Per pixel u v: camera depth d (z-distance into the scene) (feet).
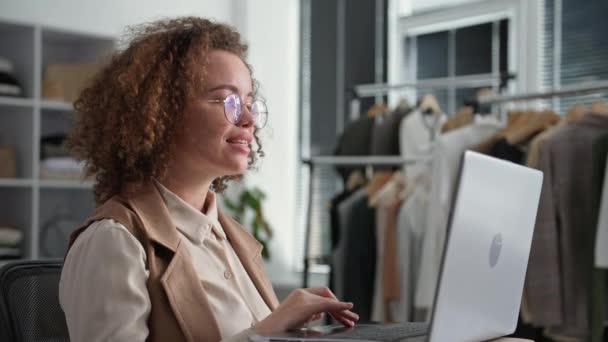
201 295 4.15
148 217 4.26
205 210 4.83
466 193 3.56
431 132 13.47
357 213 12.91
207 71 4.51
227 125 4.47
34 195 12.64
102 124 4.52
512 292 4.36
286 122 17.63
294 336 3.74
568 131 10.14
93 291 3.90
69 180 13.04
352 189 13.80
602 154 9.74
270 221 17.30
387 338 3.84
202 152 4.49
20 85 12.99
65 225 14.01
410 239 12.19
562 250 10.07
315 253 17.33
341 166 14.25
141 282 3.99
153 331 4.00
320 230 17.29
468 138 11.44
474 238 3.70
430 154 13.24
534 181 4.27
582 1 14.08
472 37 15.47
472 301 3.86
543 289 9.95
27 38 12.91
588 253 9.75
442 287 3.53
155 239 4.13
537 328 10.53
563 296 10.08
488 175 3.72
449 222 3.52
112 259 3.95
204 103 4.48
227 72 4.56
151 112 4.36
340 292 13.07
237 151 4.52
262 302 4.85
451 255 3.53
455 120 12.37
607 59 13.76
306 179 17.66
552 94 10.94
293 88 17.83
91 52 13.89
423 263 11.39
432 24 15.98
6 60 12.80
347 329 4.19
